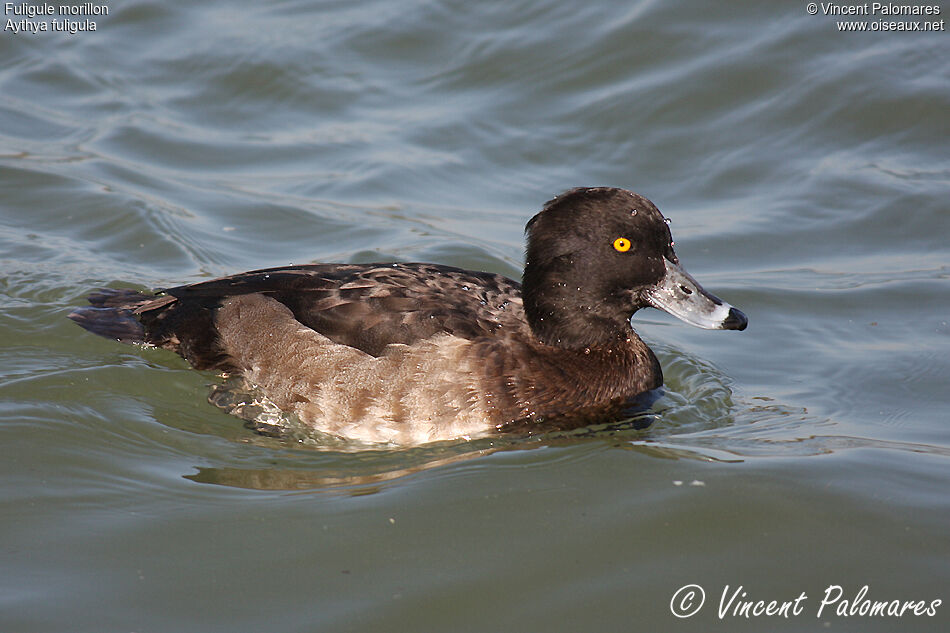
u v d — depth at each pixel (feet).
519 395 33.09
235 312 35.14
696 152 51.57
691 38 56.59
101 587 25.43
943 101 51.60
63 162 49.96
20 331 38.45
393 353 32.68
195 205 48.01
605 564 26.25
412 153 52.08
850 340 39.40
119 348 37.14
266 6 62.44
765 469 29.78
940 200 47.16
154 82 57.00
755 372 37.83
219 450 32.24
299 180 50.21
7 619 24.16
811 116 52.31
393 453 32.14
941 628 23.73
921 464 30.14
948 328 39.52
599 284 33.65
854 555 26.22
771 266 44.52
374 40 59.06
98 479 30.25
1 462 30.68
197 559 26.58
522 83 56.03
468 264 44.19
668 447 31.60
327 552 26.84
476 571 26.07
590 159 51.52
